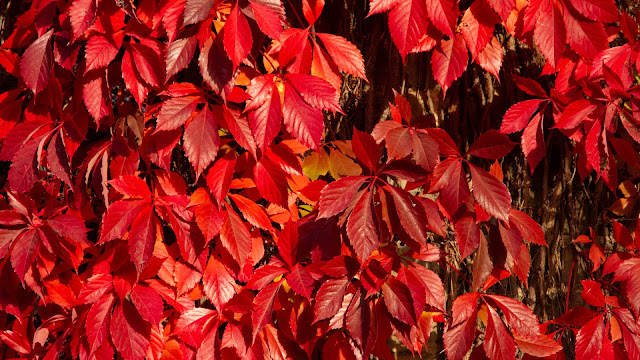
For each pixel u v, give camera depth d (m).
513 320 2.00
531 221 2.01
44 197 2.00
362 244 1.93
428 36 1.98
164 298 1.95
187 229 1.94
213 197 1.94
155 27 1.91
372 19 2.06
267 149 1.96
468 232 1.99
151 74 1.92
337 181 1.94
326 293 1.95
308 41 1.96
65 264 1.98
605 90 1.98
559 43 1.97
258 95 1.91
